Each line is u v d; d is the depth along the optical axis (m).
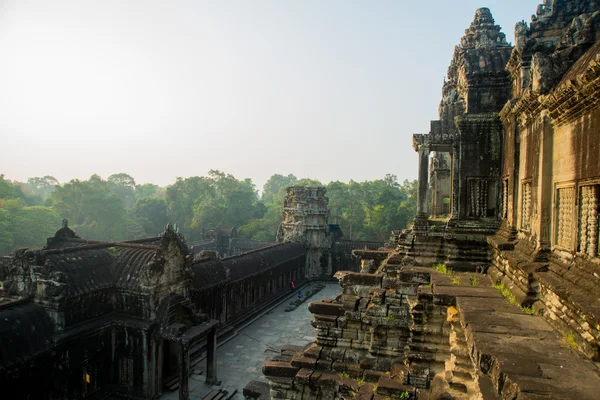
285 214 69.12
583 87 7.58
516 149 14.15
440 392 9.59
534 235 11.22
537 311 9.43
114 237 82.19
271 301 49.81
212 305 35.94
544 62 10.27
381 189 108.62
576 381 5.93
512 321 8.88
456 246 17.20
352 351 14.80
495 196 17.25
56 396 22.23
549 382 5.89
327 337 15.12
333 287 61.78
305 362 14.70
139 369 25.20
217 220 97.56
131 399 25.14
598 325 6.32
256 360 32.53
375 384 13.30
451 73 24.95
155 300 25.80
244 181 172.38
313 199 66.06
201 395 26.28
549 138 10.35
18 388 20.23
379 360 14.24
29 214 69.25
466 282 13.65
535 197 11.31
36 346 21.05
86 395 24.14
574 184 8.82
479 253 16.77
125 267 26.75
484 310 9.80
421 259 18.09
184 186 106.69
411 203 93.94
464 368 9.95
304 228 65.56
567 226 9.38
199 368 30.25
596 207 7.92
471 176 17.48
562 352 7.09
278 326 41.53
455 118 17.59
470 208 17.55
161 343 26.19
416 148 19.20
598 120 7.60
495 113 16.98
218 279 36.56
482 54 18.19
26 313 21.78
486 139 17.31
